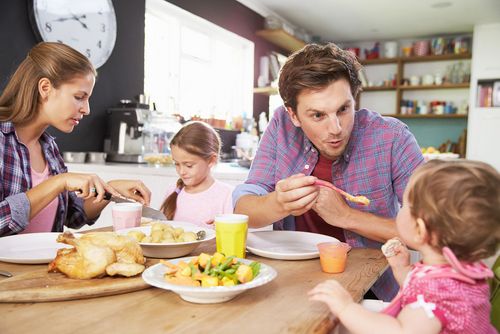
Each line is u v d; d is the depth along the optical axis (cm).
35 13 257
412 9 521
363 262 115
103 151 309
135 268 91
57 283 86
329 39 682
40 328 69
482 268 78
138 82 341
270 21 507
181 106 412
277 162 160
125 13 324
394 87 655
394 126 148
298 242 135
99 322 72
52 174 164
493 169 78
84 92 151
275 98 575
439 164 81
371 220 130
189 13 388
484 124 573
